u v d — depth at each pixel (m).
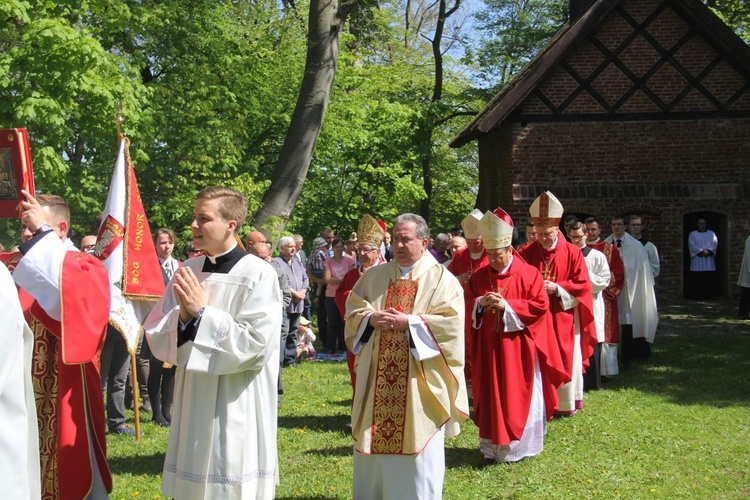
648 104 19.62
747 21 25.27
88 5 13.67
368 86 25.39
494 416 6.58
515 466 6.63
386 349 5.13
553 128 19.66
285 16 20.23
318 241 14.39
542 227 8.38
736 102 19.56
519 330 6.70
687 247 20.48
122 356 7.53
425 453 5.04
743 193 19.50
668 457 6.92
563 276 8.37
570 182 19.69
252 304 4.33
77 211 13.77
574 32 18.89
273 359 4.49
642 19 19.55
